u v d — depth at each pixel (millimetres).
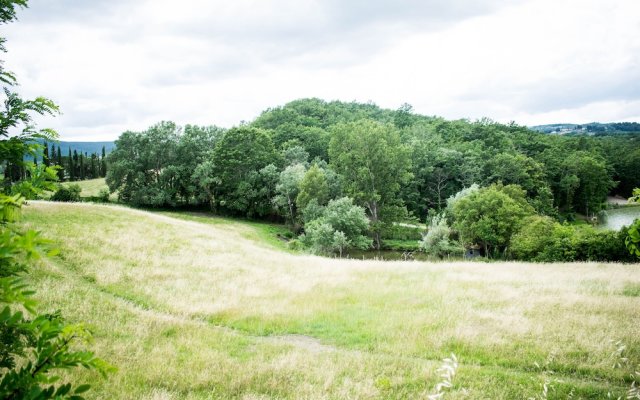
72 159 131250
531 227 44250
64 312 13258
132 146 73375
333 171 64875
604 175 91938
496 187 59094
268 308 15984
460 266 25953
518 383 9250
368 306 16422
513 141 110188
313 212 54094
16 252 2375
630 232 6320
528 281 20609
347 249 55500
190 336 12422
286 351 11617
